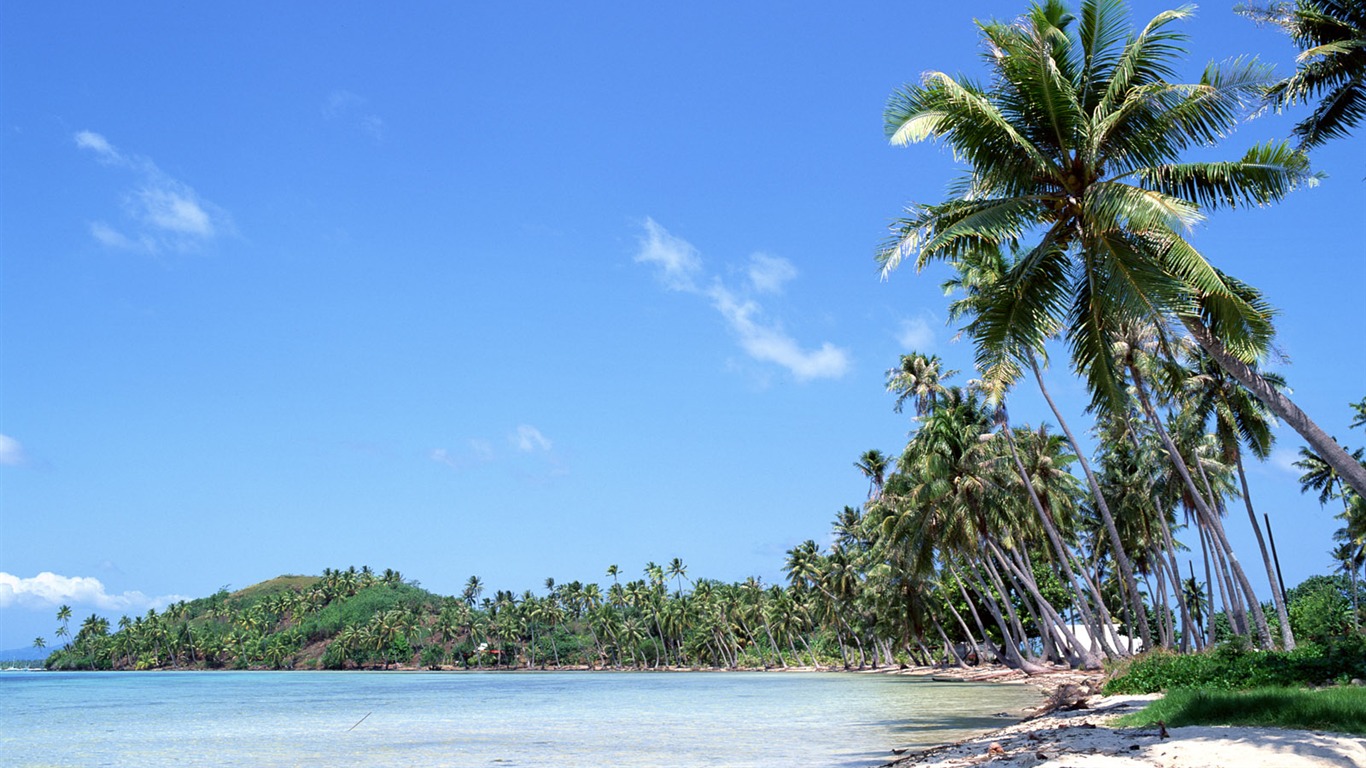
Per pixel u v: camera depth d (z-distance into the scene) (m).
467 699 63.47
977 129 18.83
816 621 138.38
